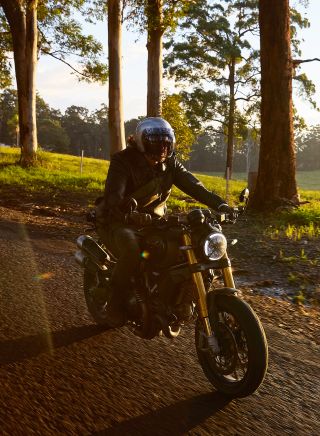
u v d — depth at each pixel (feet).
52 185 69.26
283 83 49.52
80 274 23.71
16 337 15.66
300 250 32.53
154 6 72.02
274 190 49.67
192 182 14.69
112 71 72.74
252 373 11.96
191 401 12.45
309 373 14.61
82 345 15.39
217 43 162.61
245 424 11.58
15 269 23.82
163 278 13.21
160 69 75.15
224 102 169.27
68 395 12.32
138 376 13.58
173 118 124.36
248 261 29.71
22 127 97.60
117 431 10.98
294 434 11.33
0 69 114.42
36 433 10.69
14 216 41.55
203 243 12.07
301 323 19.17
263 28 49.93
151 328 13.85
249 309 12.32
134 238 13.91
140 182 14.33
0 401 11.79
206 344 13.11
